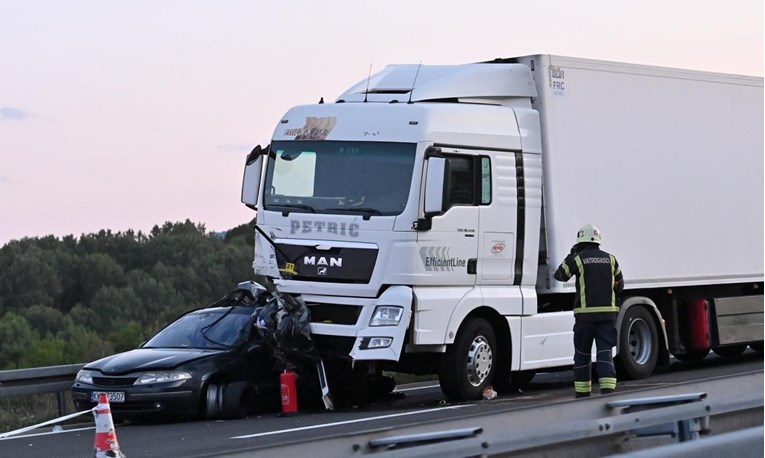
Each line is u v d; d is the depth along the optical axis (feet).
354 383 103.76
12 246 516.32
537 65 103.96
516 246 100.37
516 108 102.17
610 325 92.99
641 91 112.47
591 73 107.55
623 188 109.81
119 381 92.38
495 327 101.19
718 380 59.21
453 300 95.25
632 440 57.77
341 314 96.37
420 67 103.04
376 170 95.45
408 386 130.72
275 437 79.66
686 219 116.78
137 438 82.89
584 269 93.30
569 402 53.67
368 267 94.22
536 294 102.68
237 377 95.30
